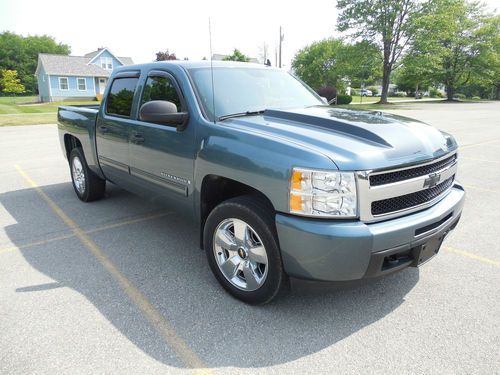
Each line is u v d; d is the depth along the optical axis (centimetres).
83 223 500
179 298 325
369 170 252
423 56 3912
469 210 543
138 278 358
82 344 267
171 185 373
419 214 283
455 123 1825
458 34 5025
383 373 241
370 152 262
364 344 267
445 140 330
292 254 263
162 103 334
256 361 252
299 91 437
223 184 337
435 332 279
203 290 337
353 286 269
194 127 335
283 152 268
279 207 266
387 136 283
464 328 283
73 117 557
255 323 290
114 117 457
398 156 270
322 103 432
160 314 302
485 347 263
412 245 270
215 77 378
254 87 394
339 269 253
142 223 499
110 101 474
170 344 268
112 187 671
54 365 247
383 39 4112
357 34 4175
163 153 372
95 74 4991
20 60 7438
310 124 316
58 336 275
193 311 306
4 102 4800
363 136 286
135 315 300
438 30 3859
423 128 328
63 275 364
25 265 384
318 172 250
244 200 297
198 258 400
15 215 531
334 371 243
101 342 269
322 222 253
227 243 316
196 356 256
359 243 247
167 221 506
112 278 358
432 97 7381
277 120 332
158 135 375
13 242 440
